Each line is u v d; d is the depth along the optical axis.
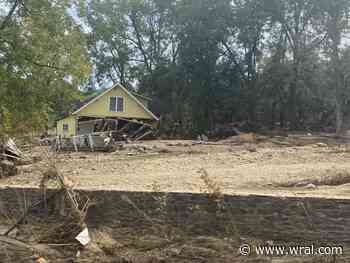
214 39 50.38
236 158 22.92
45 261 9.02
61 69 18.84
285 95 50.03
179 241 9.50
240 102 50.62
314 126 49.62
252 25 50.22
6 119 18.41
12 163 19.69
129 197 10.01
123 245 9.57
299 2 47.84
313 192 11.19
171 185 13.45
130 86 60.97
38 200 10.50
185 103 51.31
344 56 46.69
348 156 22.45
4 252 9.23
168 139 47.28
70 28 19.25
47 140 30.42
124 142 36.78
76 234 9.60
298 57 48.59
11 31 17.84
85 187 11.35
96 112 45.41
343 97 46.44
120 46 60.50
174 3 57.34
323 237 8.89
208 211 9.54
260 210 9.27
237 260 8.92
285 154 24.12
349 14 46.34
